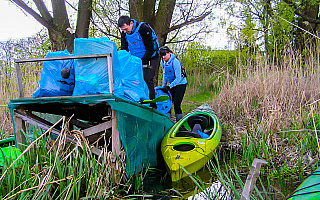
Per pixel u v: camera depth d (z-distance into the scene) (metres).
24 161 3.05
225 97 7.55
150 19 9.98
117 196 3.11
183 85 6.45
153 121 4.33
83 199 2.77
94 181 2.91
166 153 3.96
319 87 5.84
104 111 4.19
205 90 11.96
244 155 4.23
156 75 9.79
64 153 3.20
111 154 3.28
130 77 3.95
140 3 9.58
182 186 3.48
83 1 9.49
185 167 3.63
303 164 3.75
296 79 6.25
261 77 6.86
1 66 7.15
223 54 11.76
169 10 9.98
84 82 3.42
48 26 9.10
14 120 3.62
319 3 10.48
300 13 10.52
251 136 4.68
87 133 3.53
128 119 3.54
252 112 6.05
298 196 2.12
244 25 9.50
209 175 3.79
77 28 9.63
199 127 4.98
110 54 3.21
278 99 5.83
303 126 4.55
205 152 3.91
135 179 3.67
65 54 3.76
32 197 2.70
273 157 4.07
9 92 6.66
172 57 6.37
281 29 8.47
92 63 3.39
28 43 8.12
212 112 5.99
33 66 7.40
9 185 2.68
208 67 12.66
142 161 3.98
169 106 6.15
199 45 12.50
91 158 3.21
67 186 2.70
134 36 4.71
